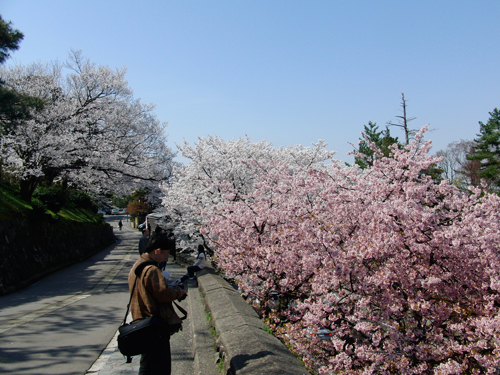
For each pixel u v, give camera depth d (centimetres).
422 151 725
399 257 614
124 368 480
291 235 788
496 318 545
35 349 554
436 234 592
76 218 2714
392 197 712
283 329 712
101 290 1257
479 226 641
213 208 1003
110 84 2427
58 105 2033
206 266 1248
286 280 748
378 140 2592
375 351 604
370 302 632
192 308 764
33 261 1595
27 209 1781
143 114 2700
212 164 1580
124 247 3359
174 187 1809
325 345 700
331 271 636
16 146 1914
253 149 1630
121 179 2778
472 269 628
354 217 716
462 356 592
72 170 2334
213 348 478
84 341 611
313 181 814
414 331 599
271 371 276
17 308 933
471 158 3794
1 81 1479
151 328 290
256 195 967
